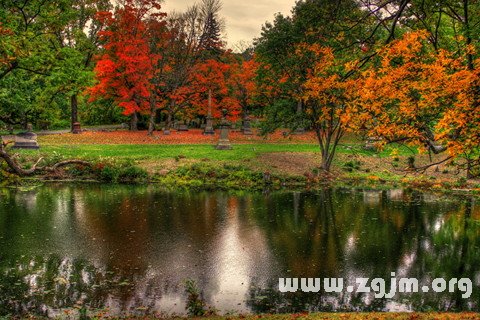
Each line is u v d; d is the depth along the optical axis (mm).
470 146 7723
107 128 57156
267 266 12664
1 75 11836
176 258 13258
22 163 27750
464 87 7402
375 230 16844
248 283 11344
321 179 29375
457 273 12211
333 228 17094
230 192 25391
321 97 24797
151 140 40906
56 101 42531
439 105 8297
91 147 35094
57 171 10539
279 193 25328
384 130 8750
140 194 24016
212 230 16594
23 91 29625
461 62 8484
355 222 18125
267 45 26594
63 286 10922
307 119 29516
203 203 21906
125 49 40688
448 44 11922
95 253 13578
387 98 8836
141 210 19891
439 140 8070
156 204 21359
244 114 51719
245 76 49031
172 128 56594
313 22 11773
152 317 8859
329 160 31047
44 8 16453
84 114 62375
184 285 11102
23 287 10812
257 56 29859
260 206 21328
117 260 12977
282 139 44719
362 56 11484
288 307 9938
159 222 17703
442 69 7910
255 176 28750
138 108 43281
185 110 55094
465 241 15320
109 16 42156
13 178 7598
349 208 21000
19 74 14547
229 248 14352
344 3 10891
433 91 7922
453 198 23812
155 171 29656
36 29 16281
